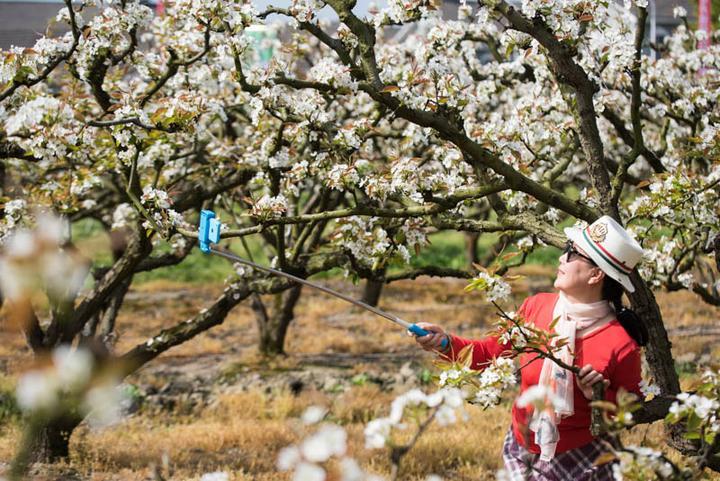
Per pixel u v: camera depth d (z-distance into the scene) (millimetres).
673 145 7148
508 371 3154
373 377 11023
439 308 18016
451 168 4996
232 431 8102
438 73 4715
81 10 5359
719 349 12477
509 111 10031
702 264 7102
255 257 22578
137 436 8148
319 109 5449
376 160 7074
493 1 4277
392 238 5570
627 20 5637
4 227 5500
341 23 4977
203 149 7719
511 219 4711
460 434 7715
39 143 4656
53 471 6461
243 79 5070
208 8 4691
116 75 7312
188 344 14125
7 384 9711
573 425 3363
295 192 5758
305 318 16938
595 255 3348
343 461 1773
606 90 5754
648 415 3648
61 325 6750
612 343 3342
